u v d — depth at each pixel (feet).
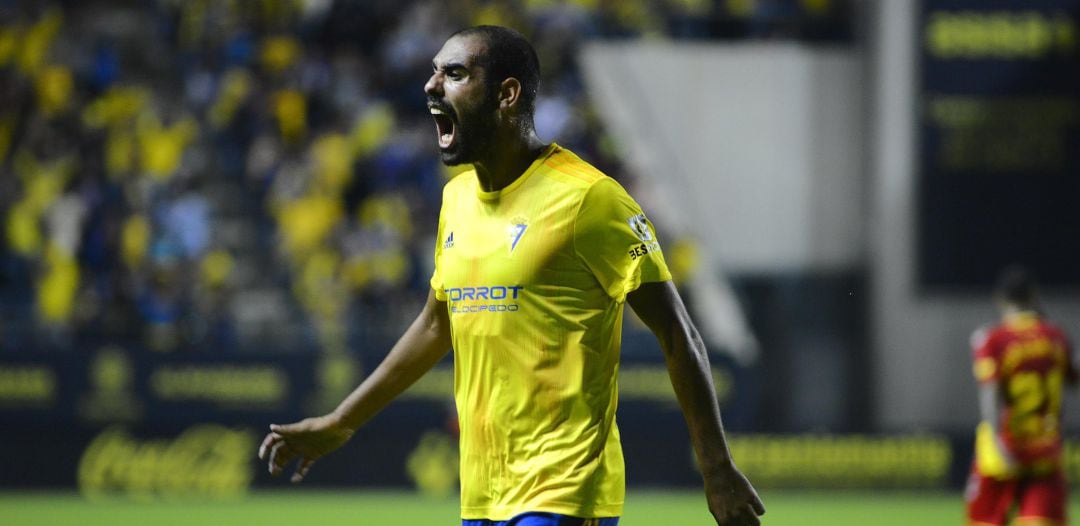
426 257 228.63
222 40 258.16
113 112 245.45
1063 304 229.45
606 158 239.71
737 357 204.03
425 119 249.75
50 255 219.20
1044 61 229.86
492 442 51.44
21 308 210.79
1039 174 230.27
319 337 204.74
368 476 197.88
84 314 207.72
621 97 248.73
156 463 192.95
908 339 235.20
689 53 248.73
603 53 250.37
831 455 202.59
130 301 208.23
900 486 203.21
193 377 194.39
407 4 261.03
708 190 247.29
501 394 51.06
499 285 50.85
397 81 250.98
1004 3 230.07
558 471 50.21
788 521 169.58
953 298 233.35
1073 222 229.66
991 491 106.42
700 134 247.91
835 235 246.88
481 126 51.08
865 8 244.63
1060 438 105.60
